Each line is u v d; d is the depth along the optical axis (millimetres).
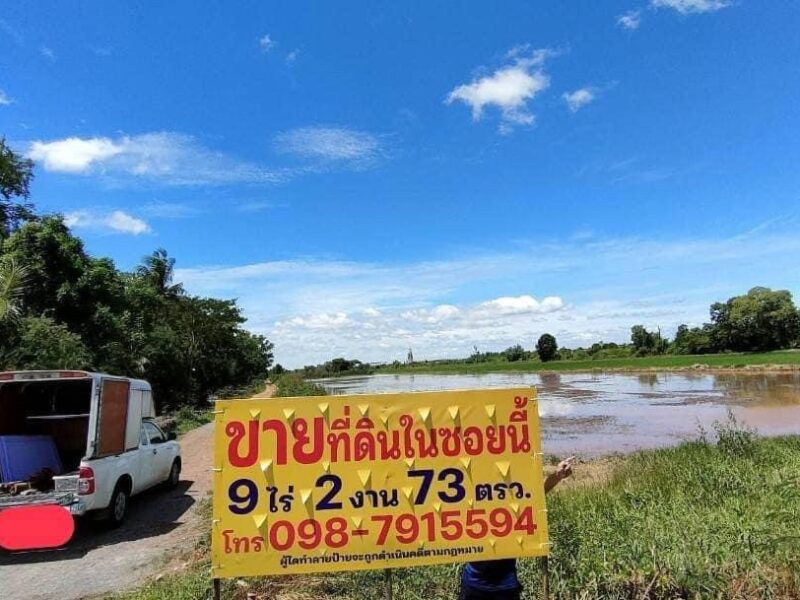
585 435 23172
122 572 7578
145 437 11711
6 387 10312
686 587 4680
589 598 4621
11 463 9586
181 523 10180
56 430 11180
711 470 9594
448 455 4172
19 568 7891
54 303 23094
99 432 9383
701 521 6191
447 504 4129
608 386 53719
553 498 8820
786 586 4680
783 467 9656
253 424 4090
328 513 4059
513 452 4207
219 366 53781
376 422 4152
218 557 3971
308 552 4020
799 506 6629
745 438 12570
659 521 6320
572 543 5672
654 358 93312
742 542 5293
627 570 4809
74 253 24406
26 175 25469
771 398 34812
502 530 4141
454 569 5293
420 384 77250
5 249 23000
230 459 4047
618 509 7043
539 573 5039
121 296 27078
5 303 17859
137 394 11117
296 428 4102
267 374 100125
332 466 4090
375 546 4062
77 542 9094
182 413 31031
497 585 4070
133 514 10914
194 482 13969
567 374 84375
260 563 3988
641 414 29781
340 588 5516
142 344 29969
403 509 4105
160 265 48750
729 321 91812
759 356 77562
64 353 19125
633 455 15641
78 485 8883
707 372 67875
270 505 4031
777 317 87438
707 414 28266
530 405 4254
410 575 5461
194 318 47750
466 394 4223
